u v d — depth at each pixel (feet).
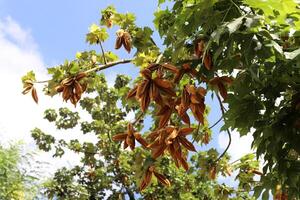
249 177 25.25
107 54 20.65
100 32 21.06
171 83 14.06
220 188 28.22
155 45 19.42
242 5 13.73
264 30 13.08
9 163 49.93
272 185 17.15
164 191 63.93
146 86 13.93
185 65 14.71
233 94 15.20
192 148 14.30
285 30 13.80
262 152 15.46
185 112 13.78
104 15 21.54
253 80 14.83
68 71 17.85
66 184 71.56
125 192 72.18
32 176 51.98
